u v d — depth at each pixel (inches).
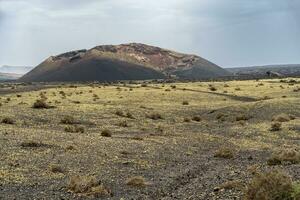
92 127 2145.7
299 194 648.4
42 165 1186.6
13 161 1208.2
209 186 943.0
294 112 2728.8
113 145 1584.6
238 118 2628.0
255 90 4436.5
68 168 1173.1
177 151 1562.5
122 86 5447.8
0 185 966.4
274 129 2145.7
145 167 1248.2
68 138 1674.5
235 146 1721.2
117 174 1133.1
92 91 4286.4
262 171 1072.2
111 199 876.6
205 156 1486.2
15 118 2207.2
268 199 670.5
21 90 5251.0
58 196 886.4
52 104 2989.7
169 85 5497.1
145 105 3240.7
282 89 4333.2
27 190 933.2
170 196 876.6
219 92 4360.2
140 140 1769.2
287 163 1235.2
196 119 2684.5
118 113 2669.8
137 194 919.7
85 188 928.9
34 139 1579.7
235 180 961.5
